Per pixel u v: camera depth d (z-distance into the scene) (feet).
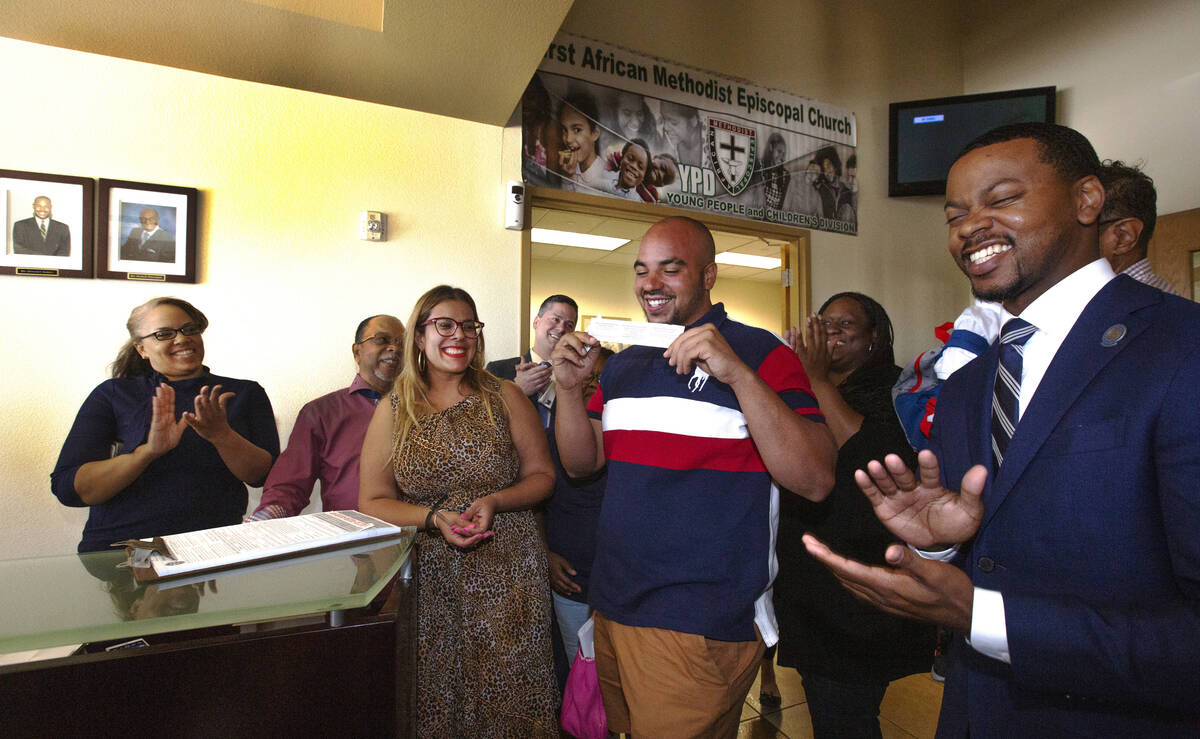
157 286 7.06
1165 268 10.30
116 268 6.84
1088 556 1.91
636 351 4.21
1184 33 10.66
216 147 7.39
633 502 3.62
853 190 12.90
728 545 3.40
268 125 7.66
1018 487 2.10
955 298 13.84
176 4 6.19
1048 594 1.84
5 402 6.45
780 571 4.34
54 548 6.55
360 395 6.00
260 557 2.40
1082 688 1.75
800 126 12.37
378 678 2.15
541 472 4.82
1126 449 1.86
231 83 7.49
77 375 6.70
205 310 7.28
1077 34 12.16
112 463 4.63
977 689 2.24
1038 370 2.25
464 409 4.59
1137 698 1.67
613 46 10.51
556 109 9.89
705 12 11.55
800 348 4.53
